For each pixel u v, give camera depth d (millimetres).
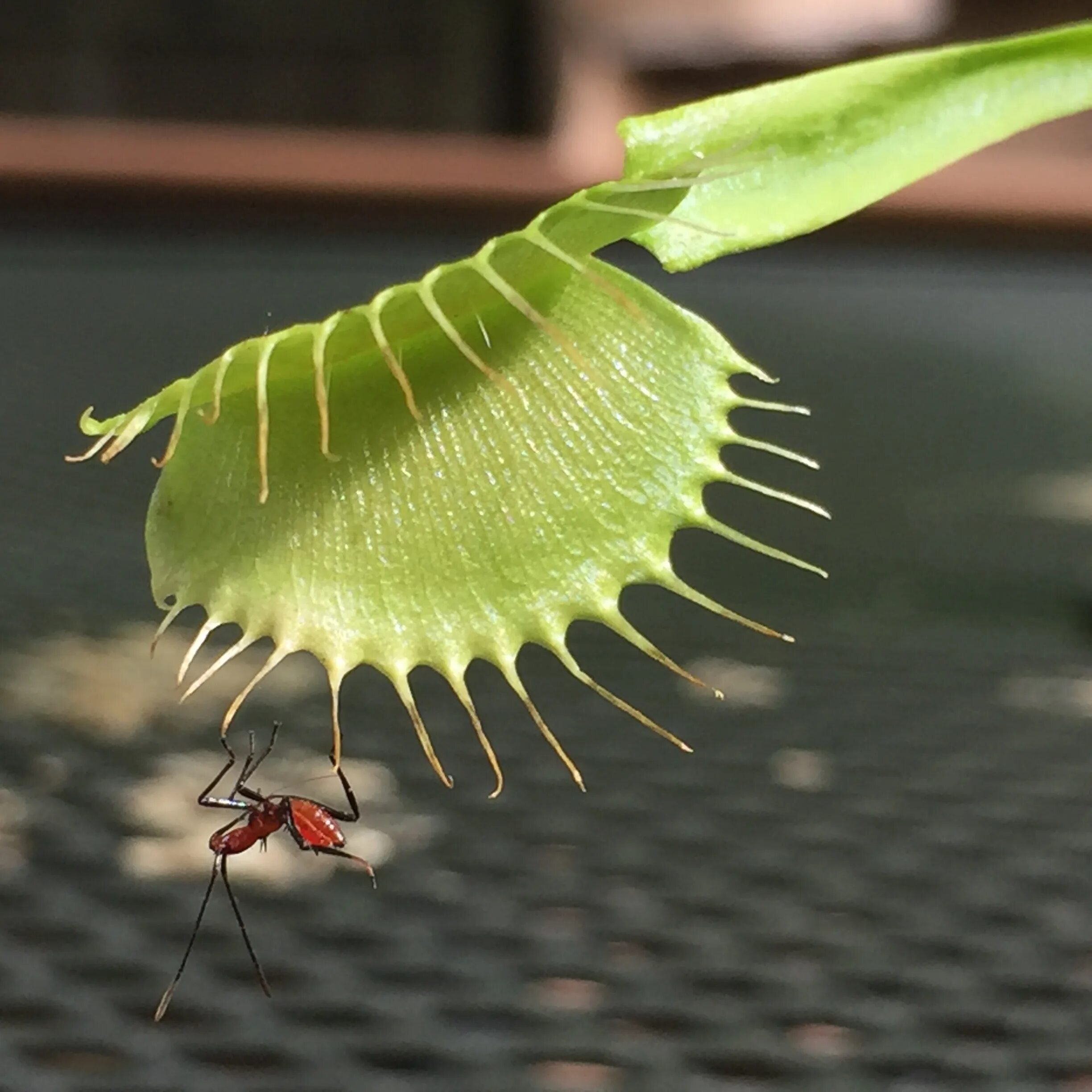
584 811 254
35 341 504
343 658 161
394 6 885
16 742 268
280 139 620
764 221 162
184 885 231
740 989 210
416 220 610
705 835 247
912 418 483
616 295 159
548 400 162
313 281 586
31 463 403
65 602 321
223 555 161
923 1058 203
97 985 208
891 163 163
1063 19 836
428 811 254
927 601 340
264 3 881
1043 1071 202
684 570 365
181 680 160
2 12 855
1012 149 771
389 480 161
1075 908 226
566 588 161
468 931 221
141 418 156
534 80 875
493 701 297
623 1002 208
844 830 248
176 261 606
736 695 297
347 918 224
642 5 868
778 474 437
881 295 646
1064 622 327
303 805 222
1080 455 444
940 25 854
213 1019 206
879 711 290
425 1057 202
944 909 226
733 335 582
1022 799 257
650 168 162
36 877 230
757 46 875
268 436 161
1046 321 604
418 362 162
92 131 633
